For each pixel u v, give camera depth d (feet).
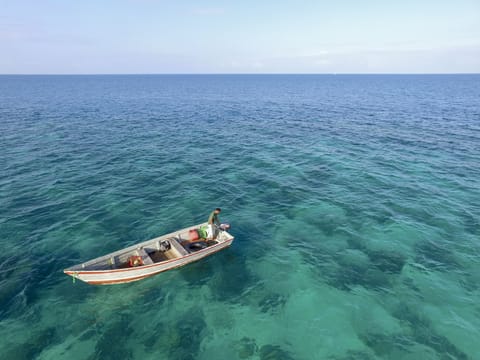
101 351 41.57
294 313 48.42
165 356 41.19
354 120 206.80
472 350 41.70
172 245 59.47
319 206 83.41
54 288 52.42
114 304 49.62
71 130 166.91
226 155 128.47
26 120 189.06
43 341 42.65
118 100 320.91
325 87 586.45
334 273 57.47
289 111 253.44
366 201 85.97
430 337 43.70
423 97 362.53
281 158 124.47
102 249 63.62
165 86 591.78
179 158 123.75
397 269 58.18
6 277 54.34
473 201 85.05
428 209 80.74
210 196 89.76
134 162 117.50
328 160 121.08
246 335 44.52
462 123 190.90
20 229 69.56
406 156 124.98
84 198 86.02
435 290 52.65
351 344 42.88
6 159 115.44
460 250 63.46
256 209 82.33
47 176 100.78
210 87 577.84
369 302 50.37
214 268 58.90
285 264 60.18
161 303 50.19
